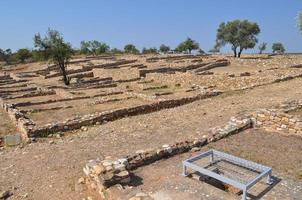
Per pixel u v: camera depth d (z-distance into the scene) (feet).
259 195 20.39
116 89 79.36
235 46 179.22
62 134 42.60
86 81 107.76
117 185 21.74
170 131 36.70
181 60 152.05
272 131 33.37
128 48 303.89
